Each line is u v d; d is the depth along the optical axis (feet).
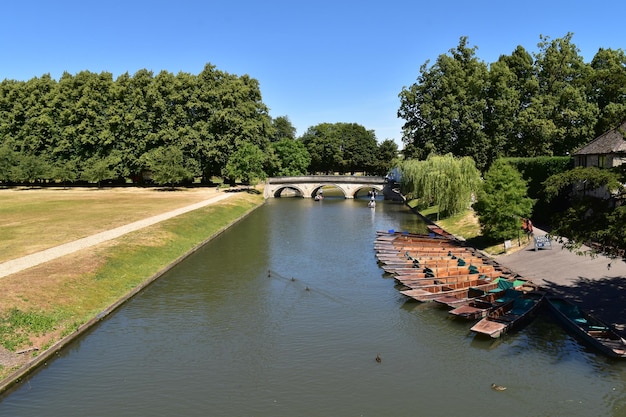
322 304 113.19
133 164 360.89
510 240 157.58
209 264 152.25
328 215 276.00
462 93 303.27
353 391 73.77
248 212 283.18
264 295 120.16
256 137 362.12
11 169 354.13
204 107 356.38
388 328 97.91
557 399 71.15
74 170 363.56
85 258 129.49
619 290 106.42
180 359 84.74
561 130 248.93
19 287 102.12
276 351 87.76
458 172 227.61
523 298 105.19
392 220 253.44
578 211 91.09
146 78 364.38
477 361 83.10
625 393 72.43
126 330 97.60
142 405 70.23
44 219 204.33
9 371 75.92
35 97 378.94
